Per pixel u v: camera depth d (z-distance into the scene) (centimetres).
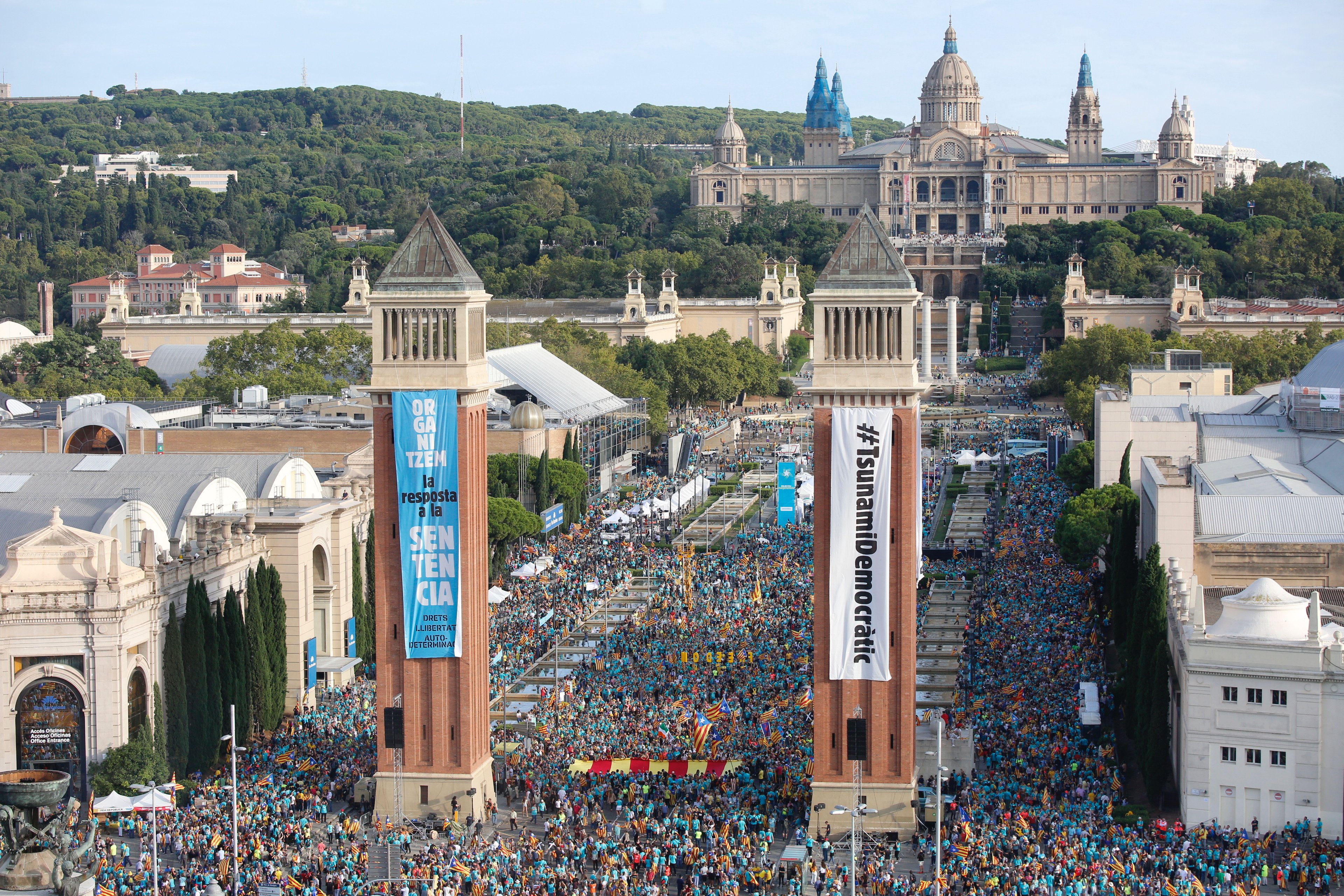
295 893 16362
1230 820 18688
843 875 16925
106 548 19712
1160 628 19912
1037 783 19588
